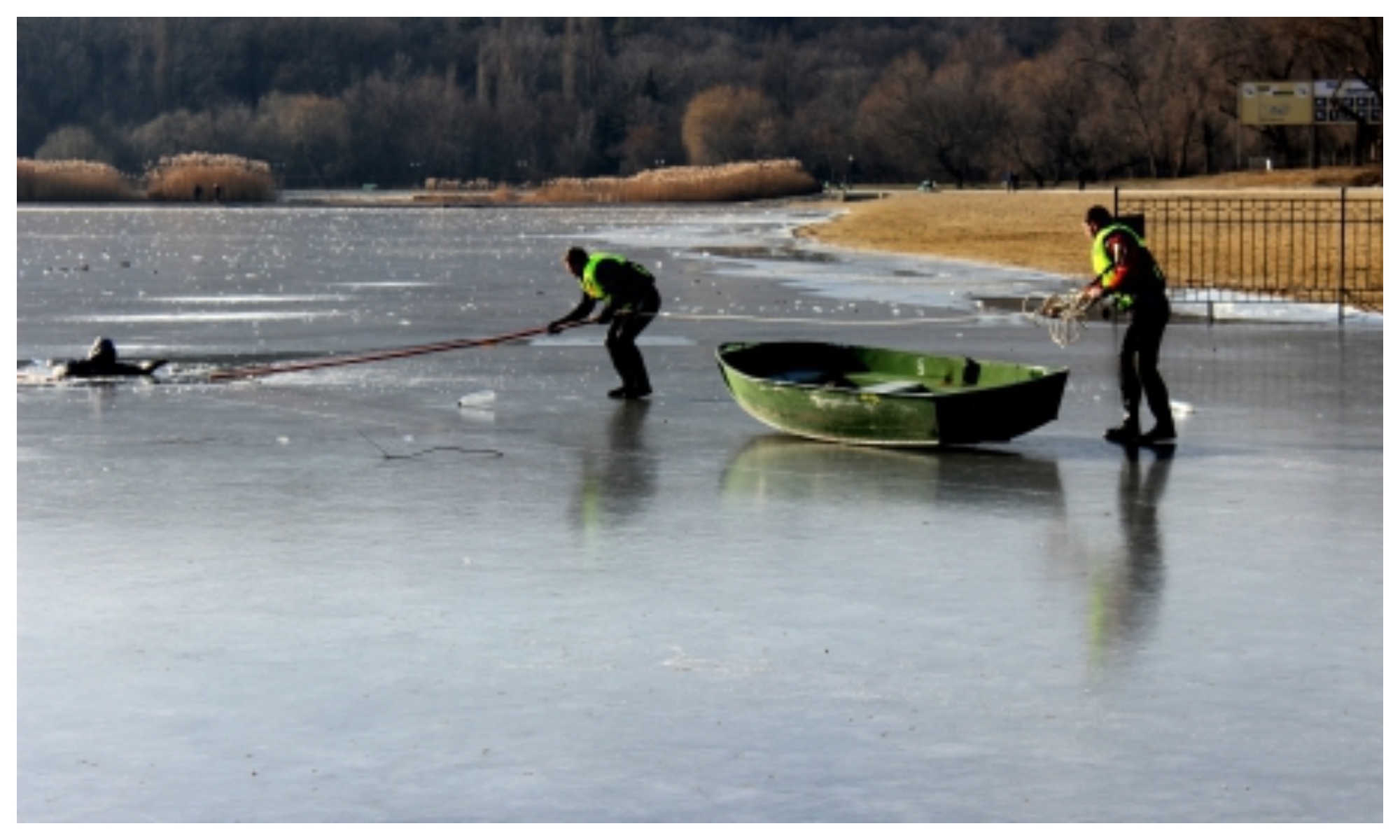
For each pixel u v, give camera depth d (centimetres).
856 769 862
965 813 810
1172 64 14550
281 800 828
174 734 916
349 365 2597
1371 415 2031
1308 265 4384
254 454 1791
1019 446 1819
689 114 19588
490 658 1048
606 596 1192
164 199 16012
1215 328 3050
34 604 1172
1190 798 827
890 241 6675
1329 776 852
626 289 2200
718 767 866
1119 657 1044
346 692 982
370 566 1285
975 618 1133
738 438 1880
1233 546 1343
